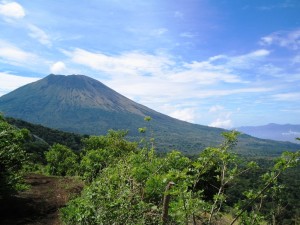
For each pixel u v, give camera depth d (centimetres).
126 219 616
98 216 609
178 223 567
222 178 480
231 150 497
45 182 1661
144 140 1071
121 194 669
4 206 1131
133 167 866
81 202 705
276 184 458
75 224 785
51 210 1198
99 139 2752
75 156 3572
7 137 1091
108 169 932
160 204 680
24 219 1065
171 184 524
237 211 480
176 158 847
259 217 461
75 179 1800
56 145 3562
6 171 1080
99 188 690
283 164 440
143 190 734
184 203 460
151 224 631
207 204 504
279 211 450
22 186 1252
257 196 455
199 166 490
